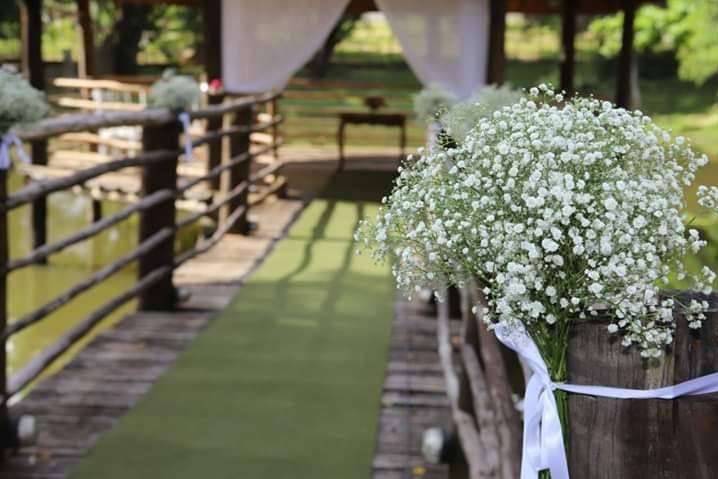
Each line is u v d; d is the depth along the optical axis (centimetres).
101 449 327
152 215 517
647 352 123
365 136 1384
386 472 314
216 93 812
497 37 801
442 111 147
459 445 322
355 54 2005
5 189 321
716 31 1523
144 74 1875
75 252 791
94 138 885
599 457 130
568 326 129
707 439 128
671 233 119
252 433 344
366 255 669
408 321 502
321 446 334
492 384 263
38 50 895
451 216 123
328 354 443
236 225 731
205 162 853
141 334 471
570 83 1113
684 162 131
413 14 805
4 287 322
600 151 120
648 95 1673
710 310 128
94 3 1762
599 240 116
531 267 116
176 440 337
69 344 393
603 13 1189
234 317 507
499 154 120
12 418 323
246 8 815
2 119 300
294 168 1146
